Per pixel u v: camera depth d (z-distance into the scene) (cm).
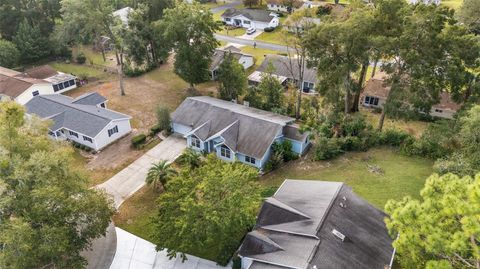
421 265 1905
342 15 4622
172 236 2695
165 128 4600
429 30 3572
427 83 3753
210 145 4131
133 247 3027
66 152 2784
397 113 4000
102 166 4050
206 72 5397
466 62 3731
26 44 6612
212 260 2869
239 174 2830
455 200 1661
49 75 5891
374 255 2475
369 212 2792
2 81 5522
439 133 3844
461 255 1766
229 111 4328
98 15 5369
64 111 4612
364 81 5606
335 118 4388
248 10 9138
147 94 5703
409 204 1800
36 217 2380
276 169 3906
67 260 2523
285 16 9475
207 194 2711
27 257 2242
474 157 3155
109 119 4391
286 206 2817
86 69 6700
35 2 7050
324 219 2583
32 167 2483
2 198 2339
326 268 2292
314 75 5784
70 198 2542
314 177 3681
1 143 2608
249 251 2594
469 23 6122
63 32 6322
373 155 3966
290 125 4184
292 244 2491
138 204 3481
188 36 5150
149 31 6156
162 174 3538
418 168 3681
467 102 3944
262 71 6181
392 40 3591
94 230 2633
